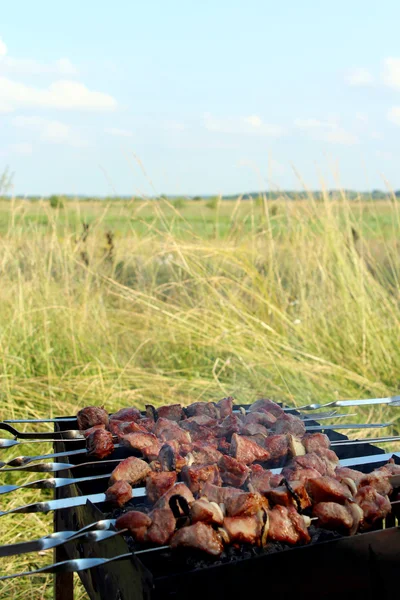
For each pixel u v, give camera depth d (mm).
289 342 2539
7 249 2752
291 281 2875
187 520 870
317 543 826
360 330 2473
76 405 2125
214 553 824
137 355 2588
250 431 1147
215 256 2854
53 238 2785
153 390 2279
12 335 2451
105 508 952
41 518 1700
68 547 1109
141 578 783
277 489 900
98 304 2787
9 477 1815
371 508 901
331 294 2637
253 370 2375
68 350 2463
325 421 2068
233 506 864
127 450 1186
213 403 1299
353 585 844
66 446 1194
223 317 2592
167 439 1103
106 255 2969
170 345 2629
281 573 809
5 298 2641
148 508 945
